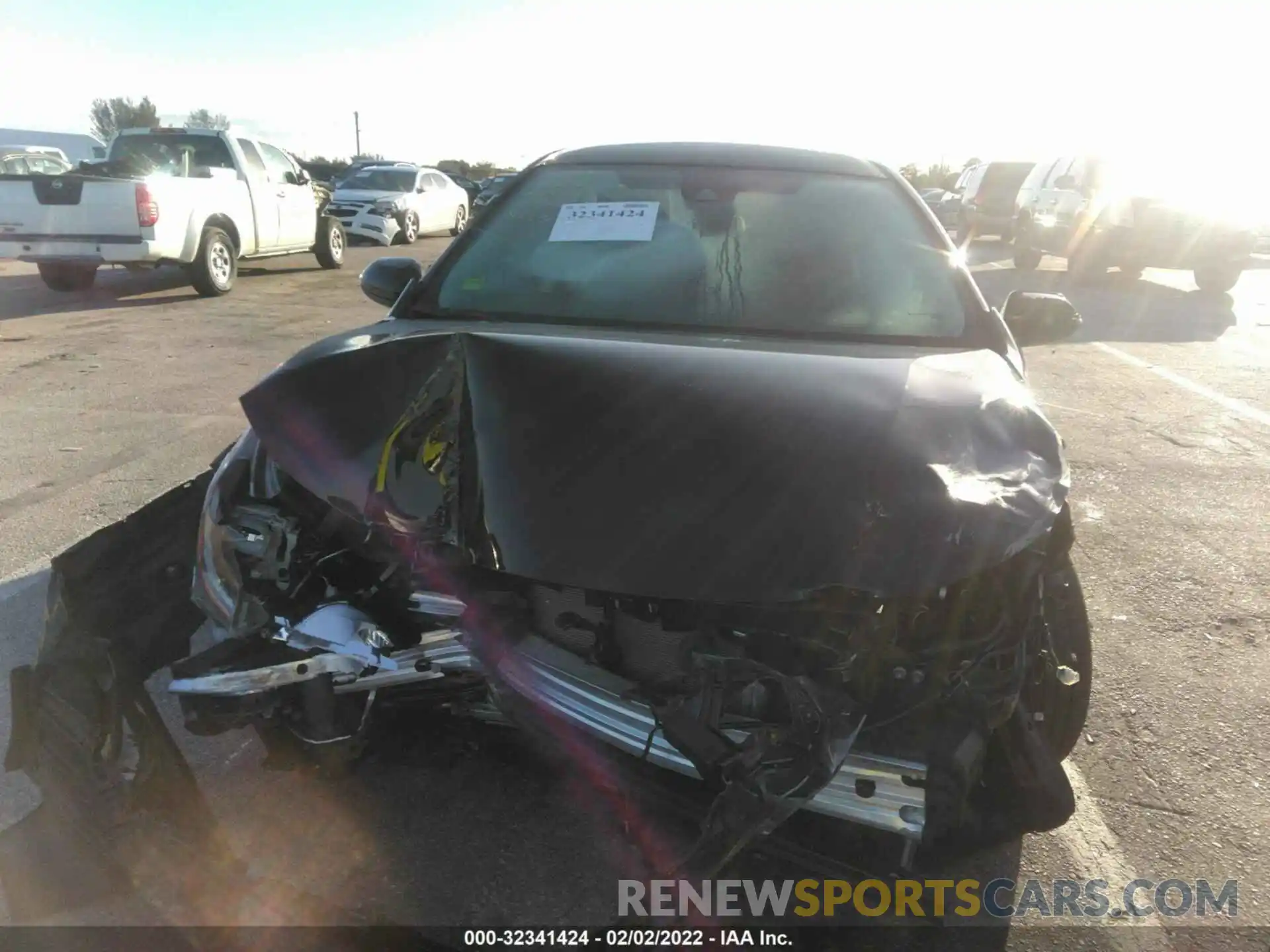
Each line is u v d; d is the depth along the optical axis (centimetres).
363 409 229
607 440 210
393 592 226
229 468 246
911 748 193
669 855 207
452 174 3391
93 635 218
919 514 195
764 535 191
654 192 344
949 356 271
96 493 495
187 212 1117
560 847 250
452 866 243
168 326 978
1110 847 262
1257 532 492
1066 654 258
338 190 2047
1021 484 210
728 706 203
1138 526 496
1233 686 344
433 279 322
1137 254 1408
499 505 202
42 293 1205
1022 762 233
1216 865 256
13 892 224
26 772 219
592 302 300
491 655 213
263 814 259
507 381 228
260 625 219
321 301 1186
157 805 211
